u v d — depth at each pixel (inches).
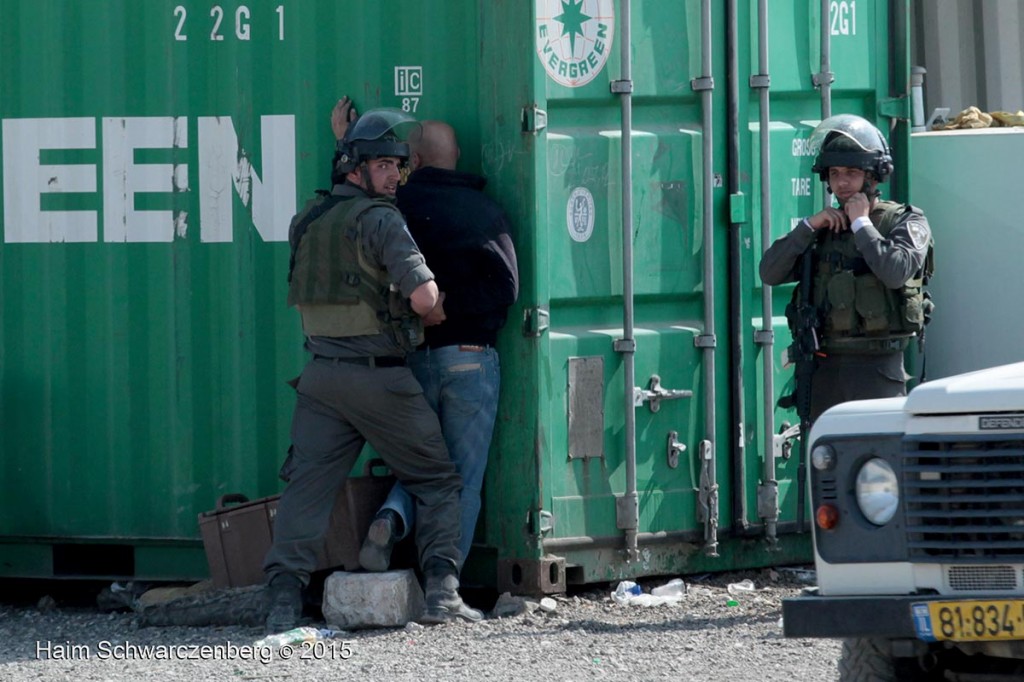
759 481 1095.6
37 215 1107.3
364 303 956.0
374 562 978.1
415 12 1039.0
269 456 1076.5
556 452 1023.0
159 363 1093.1
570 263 1024.9
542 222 1007.0
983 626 621.3
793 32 1106.1
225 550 1035.9
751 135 1084.5
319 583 1056.2
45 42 1101.1
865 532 658.8
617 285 1040.8
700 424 1071.6
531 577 1013.2
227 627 1008.9
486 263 983.0
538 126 999.6
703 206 1064.8
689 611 1008.9
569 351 1024.9
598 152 1032.2
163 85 1083.9
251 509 1032.2
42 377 1112.8
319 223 968.9
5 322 1117.1
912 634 637.3
